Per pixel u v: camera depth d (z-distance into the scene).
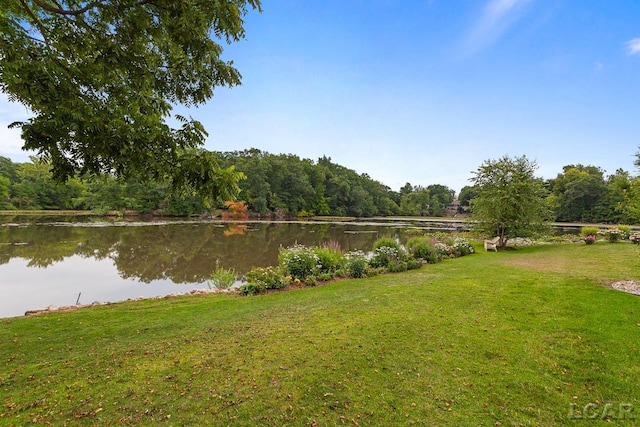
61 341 4.55
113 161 3.50
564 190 55.66
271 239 22.62
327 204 68.12
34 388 3.25
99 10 3.38
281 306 6.22
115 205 42.25
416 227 36.78
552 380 3.36
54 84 3.02
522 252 14.92
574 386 3.25
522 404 2.98
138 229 25.70
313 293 7.35
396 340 4.29
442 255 13.09
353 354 3.88
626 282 7.37
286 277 8.61
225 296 7.60
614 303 5.65
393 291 7.03
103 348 4.27
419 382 3.31
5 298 8.67
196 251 16.47
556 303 5.82
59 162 3.44
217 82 4.49
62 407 2.92
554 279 7.95
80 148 3.30
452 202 101.75
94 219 35.25
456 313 5.41
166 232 24.39
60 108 2.91
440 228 35.72
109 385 3.29
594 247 15.13
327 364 3.64
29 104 3.18
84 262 13.15
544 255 13.34
